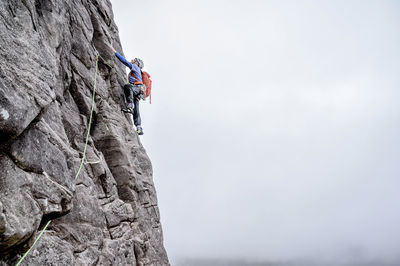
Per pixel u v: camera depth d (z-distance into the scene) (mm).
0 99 3482
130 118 11086
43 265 4430
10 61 3996
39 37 4992
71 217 5840
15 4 4516
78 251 5578
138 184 9141
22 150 3973
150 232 8992
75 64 8078
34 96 4180
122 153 8688
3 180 3541
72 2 8367
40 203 4023
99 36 10109
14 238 3471
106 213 7148
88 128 7875
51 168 4516
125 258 7035
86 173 7004
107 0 12242
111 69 10141
